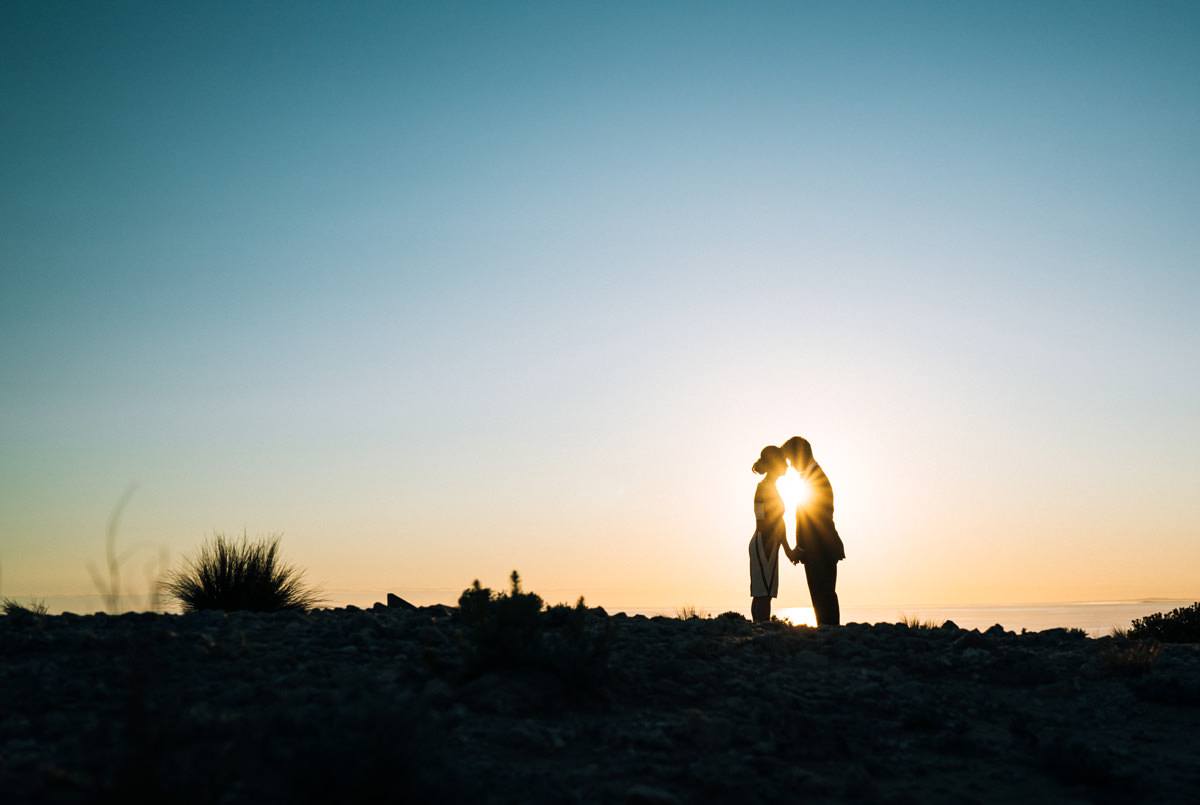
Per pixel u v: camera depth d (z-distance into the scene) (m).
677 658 9.09
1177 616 17.12
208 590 13.77
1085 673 10.17
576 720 7.11
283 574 14.39
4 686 6.96
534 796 5.54
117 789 4.58
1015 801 6.32
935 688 9.05
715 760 6.40
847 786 6.23
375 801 5.05
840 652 10.28
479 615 8.11
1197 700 9.07
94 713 6.37
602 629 10.23
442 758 5.61
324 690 7.00
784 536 14.18
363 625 9.82
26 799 4.82
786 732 7.23
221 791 4.81
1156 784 6.73
